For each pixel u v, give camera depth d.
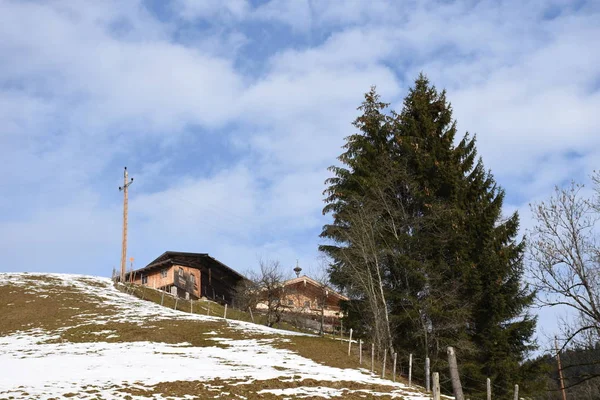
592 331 23.91
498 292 34.12
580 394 32.16
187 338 35.22
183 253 67.19
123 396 19.97
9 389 19.98
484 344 33.56
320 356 31.11
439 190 39.06
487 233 35.53
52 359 27.97
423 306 33.97
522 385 32.25
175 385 22.09
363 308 37.03
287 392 21.95
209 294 70.69
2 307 45.47
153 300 54.66
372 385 24.36
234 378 23.98
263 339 35.25
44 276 60.34
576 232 23.28
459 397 11.22
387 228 38.50
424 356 33.19
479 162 39.78
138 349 31.59
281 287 57.06
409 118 41.38
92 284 58.34
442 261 35.66
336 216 40.41
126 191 63.44
